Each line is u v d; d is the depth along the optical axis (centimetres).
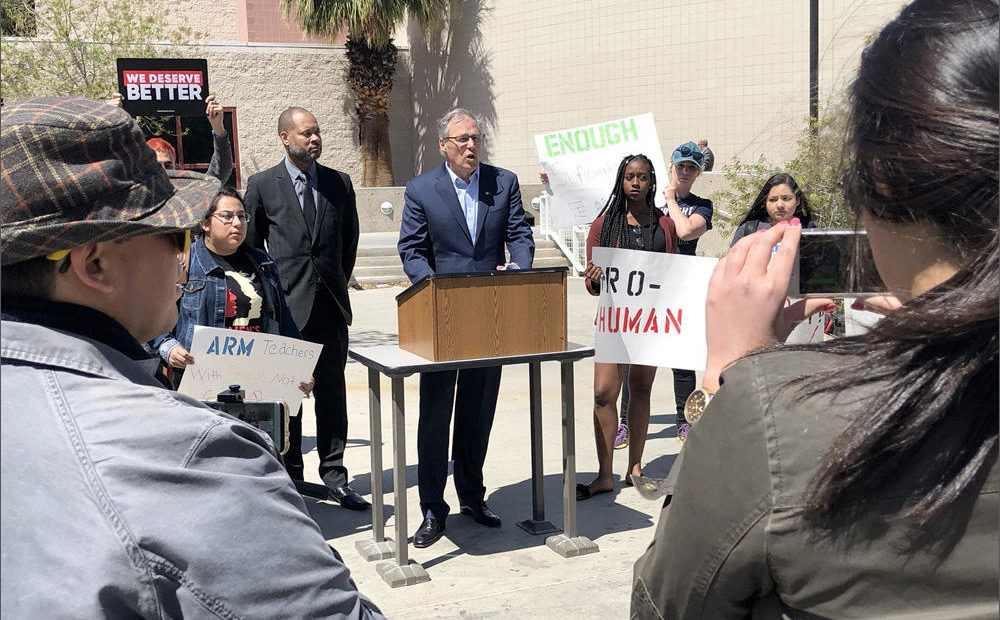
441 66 2573
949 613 94
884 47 102
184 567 113
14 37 1316
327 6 2328
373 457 451
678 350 488
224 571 115
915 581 94
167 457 116
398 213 2123
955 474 92
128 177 129
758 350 105
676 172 617
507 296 411
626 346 493
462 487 496
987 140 91
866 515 94
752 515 99
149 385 129
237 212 452
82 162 125
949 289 94
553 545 455
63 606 109
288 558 121
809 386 97
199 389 419
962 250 96
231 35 2652
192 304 439
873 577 95
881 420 92
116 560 111
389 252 1788
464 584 418
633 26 2198
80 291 131
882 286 116
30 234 121
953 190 93
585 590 410
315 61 2525
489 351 412
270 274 476
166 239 139
